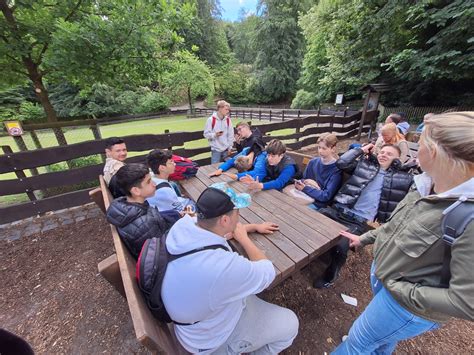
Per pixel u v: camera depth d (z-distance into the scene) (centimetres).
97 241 277
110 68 507
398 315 89
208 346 98
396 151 189
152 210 153
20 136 387
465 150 65
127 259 115
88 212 341
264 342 114
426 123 78
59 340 164
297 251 135
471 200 65
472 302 63
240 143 345
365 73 1048
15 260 247
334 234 150
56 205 341
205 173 287
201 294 83
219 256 86
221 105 407
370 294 188
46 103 544
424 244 76
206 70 2620
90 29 416
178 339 103
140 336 74
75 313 183
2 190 303
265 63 2738
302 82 2191
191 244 87
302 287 194
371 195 196
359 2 891
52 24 412
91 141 348
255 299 122
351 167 209
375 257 105
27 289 210
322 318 169
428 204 78
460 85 879
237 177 259
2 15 423
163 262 89
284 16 2514
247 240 128
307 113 1441
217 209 89
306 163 286
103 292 203
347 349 119
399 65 796
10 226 308
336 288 194
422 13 676
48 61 406
